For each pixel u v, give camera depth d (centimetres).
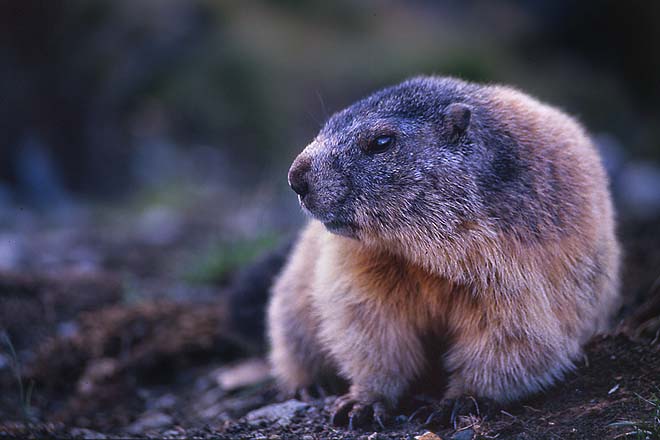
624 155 2653
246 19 3403
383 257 828
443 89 858
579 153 859
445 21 4131
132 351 1218
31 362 1183
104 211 2408
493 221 782
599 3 4200
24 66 2720
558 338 797
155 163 2847
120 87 2928
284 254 1160
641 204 2042
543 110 886
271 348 1126
